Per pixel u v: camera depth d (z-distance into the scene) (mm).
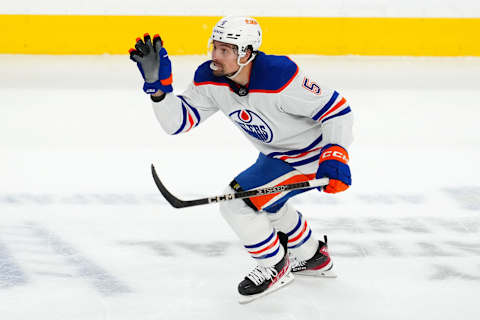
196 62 27875
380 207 14477
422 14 29672
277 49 29094
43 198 14664
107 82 25312
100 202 14516
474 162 17812
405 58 29750
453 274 11469
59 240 12570
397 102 23750
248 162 17609
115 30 28469
